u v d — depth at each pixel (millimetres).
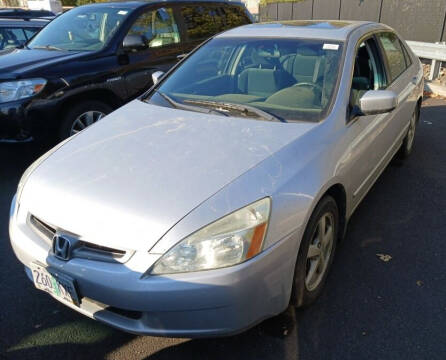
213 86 3223
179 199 2000
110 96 4879
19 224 2322
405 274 2865
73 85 4477
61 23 5531
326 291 2703
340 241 2975
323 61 2988
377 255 3070
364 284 2768
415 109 4637
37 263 2174
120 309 2047
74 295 2043
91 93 4684
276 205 2037
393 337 2344
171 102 3127
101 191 2121
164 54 5359
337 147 2553
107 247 1950
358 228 3424
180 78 3412
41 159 2629
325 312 2527
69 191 2176
